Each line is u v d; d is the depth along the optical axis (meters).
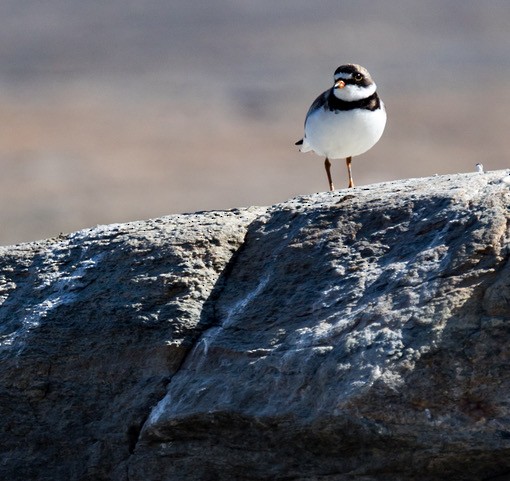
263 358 11.61
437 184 12.70
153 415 12.06
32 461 12.77
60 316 13.09
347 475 11.13
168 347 12.41
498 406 10.47
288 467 11.36
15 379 12.88
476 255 11.09
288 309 11.99
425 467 10.89
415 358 10.70
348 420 10.77
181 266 12.98
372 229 12.25
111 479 12.43
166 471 12.02
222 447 11.66
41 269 13.75
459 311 10.81
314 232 12.55
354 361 10.91
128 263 13.23
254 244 13.01
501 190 11.84
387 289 11.38
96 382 12.68
